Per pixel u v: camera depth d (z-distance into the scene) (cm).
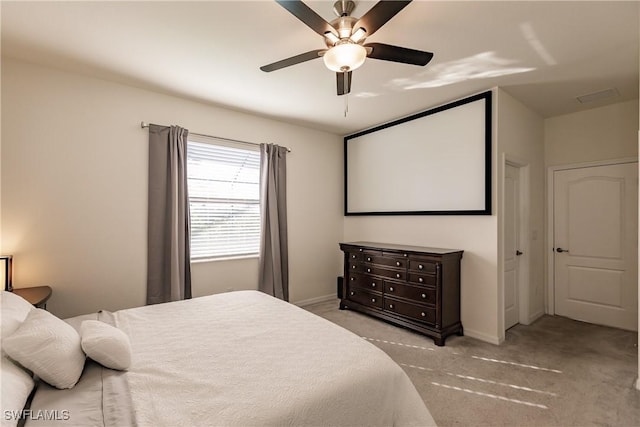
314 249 452
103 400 112
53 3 182
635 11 189
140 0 179
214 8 187
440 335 296
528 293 360
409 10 188
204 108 349
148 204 309
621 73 274
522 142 348
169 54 242
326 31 172
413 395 144
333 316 381
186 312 210
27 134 254
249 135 384
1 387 101
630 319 336
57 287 265
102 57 247
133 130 302
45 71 261
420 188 373
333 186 475
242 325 185
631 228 337
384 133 418
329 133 470
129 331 176
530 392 214
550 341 306
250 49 235
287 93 319
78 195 275
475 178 319
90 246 280
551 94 321
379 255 362
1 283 226
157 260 310
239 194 382
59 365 119
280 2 144
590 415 190
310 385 122
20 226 251
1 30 210
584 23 201
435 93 319
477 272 317
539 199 386
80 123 276
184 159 326
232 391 117
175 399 112
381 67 262
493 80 289
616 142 346
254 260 389
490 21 200
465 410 195
